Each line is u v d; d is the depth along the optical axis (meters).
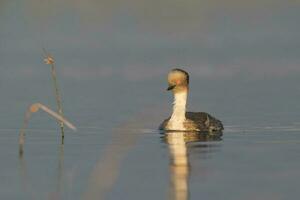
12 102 27.44
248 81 32.19
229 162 17.77
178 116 22.23
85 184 15.98
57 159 18.33
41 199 14.99
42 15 50.78
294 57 38.25
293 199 14.76
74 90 30.23
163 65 36.59
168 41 44.12
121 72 34.88
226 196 15.02
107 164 17.61
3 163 17.97
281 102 27.03
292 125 22.77
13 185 15.98
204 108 26.23
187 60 38.00
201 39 44.72
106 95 28.97
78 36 46.06
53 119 23.83
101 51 41.00
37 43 43.34
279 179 16.22
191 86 31.34
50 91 29.97
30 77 33.56
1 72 34.97
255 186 15.68
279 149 19.20
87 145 19.94
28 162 18.05
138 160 18.11
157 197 15.03
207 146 19.72
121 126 22.75
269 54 39.28
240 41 43.97
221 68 35.78
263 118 24.09
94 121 23.66
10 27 48.41
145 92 29.58
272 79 32.50
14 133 21.72
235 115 24.83
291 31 46.66
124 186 15.84
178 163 17.72
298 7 53.78
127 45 42.94
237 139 20.66
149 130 22.20
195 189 15.53
